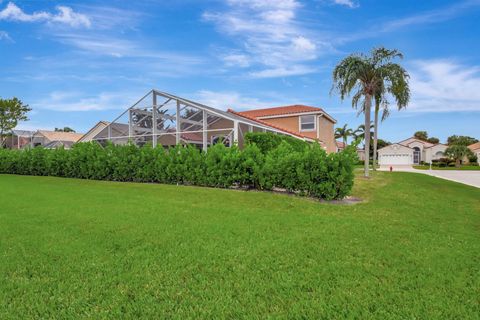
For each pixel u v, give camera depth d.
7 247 4.66
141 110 19.84
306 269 3.85
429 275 3.69
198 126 19.03
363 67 17.58
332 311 2.88
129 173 15.07
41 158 19.70
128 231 5.56
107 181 15.20
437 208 8.56
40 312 2.88
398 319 2.74
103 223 6.15
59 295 3.19
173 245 4.78
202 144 18.61
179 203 8.54
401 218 7.04
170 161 13.71
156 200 9.05
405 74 17.64
